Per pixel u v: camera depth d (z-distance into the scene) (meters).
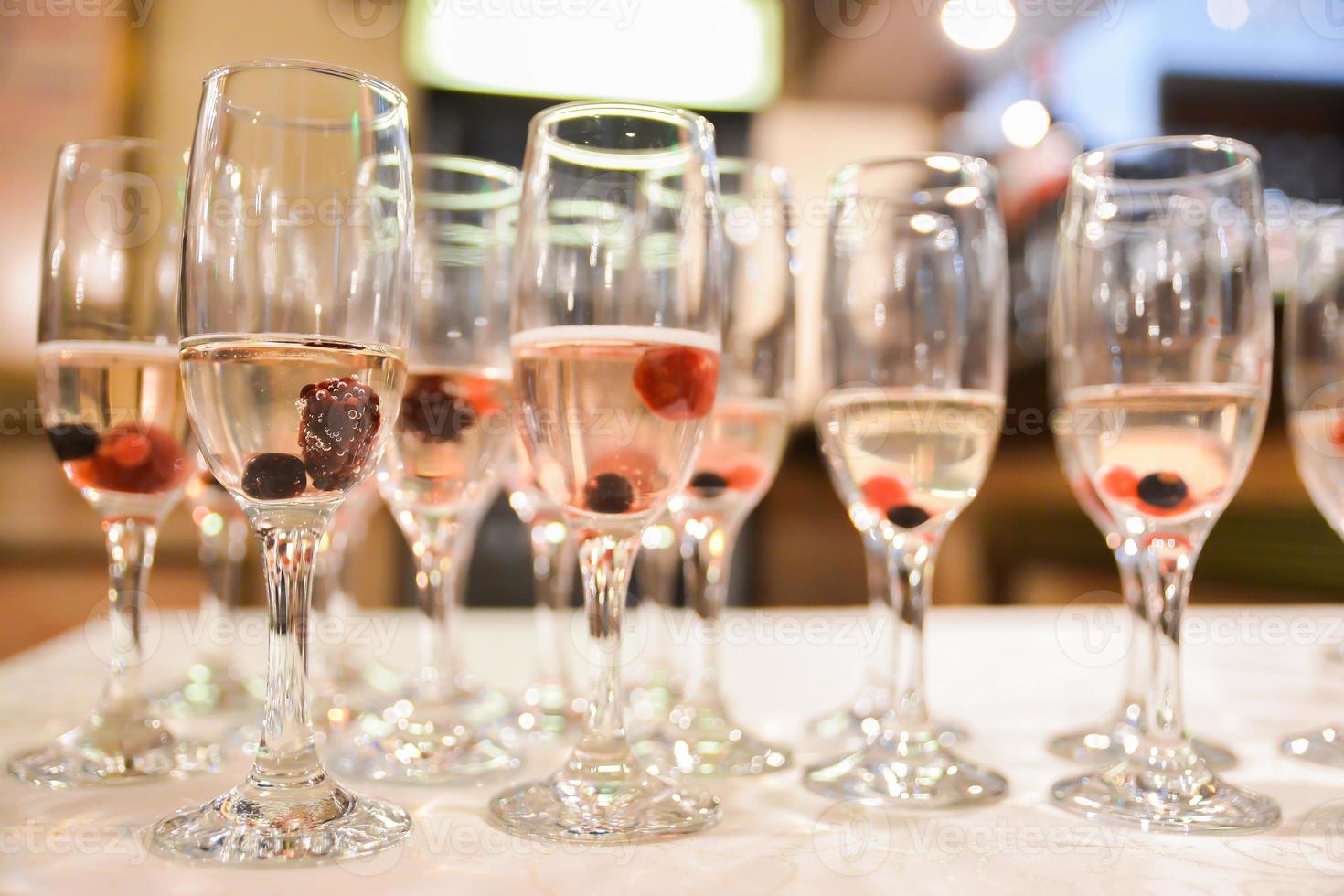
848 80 2.20
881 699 0.69
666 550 0.76
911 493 0.54
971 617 1.05
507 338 0.60
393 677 0.78
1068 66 2.10
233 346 0.43
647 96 2.15
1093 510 0.68
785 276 0.64
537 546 0.73
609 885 0.40
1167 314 0.49
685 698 0.62
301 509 0.44
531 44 2.07
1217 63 2.11
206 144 0.43
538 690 0.69
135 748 0.52
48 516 1.48
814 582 1.76
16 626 1.45
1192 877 0.42
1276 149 2.10
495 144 2.09
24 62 1.65
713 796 0.49
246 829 0.43
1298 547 1.42
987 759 0.57
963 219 0.55
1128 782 0.50
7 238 1.61
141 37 1.71
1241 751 0.58
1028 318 1.76
